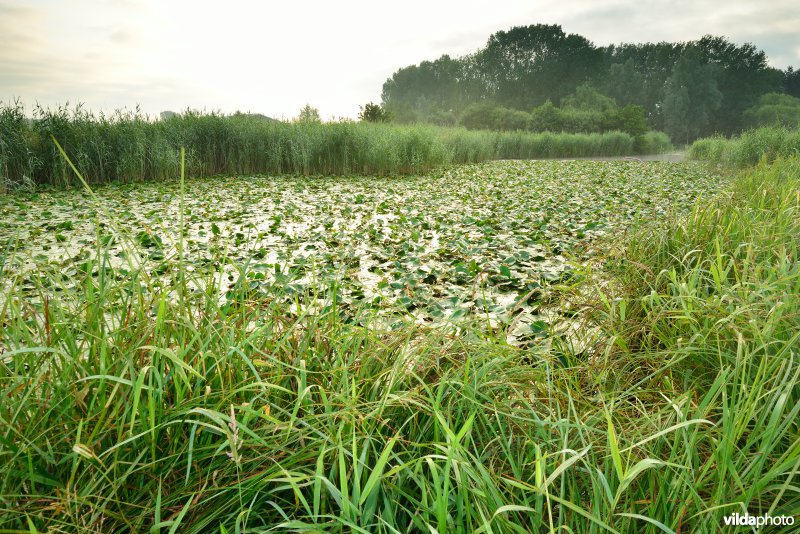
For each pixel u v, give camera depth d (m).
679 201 8.88
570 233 6.21
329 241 5.61
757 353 2.00
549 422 1.64
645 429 1.75
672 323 2.56
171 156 11.55
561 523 1.35
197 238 5.82
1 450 1.32
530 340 2.91
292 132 13.95
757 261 3.16
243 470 1.54
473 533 1.22
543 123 40.44
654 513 1.36
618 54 90.56
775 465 1.37
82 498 1.28
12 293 1.71
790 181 5.31
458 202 9.03
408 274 4.43
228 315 2.22
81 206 7.82
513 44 83.50
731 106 71.81
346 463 1.57
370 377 1.93
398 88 106.62
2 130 9.45
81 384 1.56
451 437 1.39
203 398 1.57
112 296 1.89
